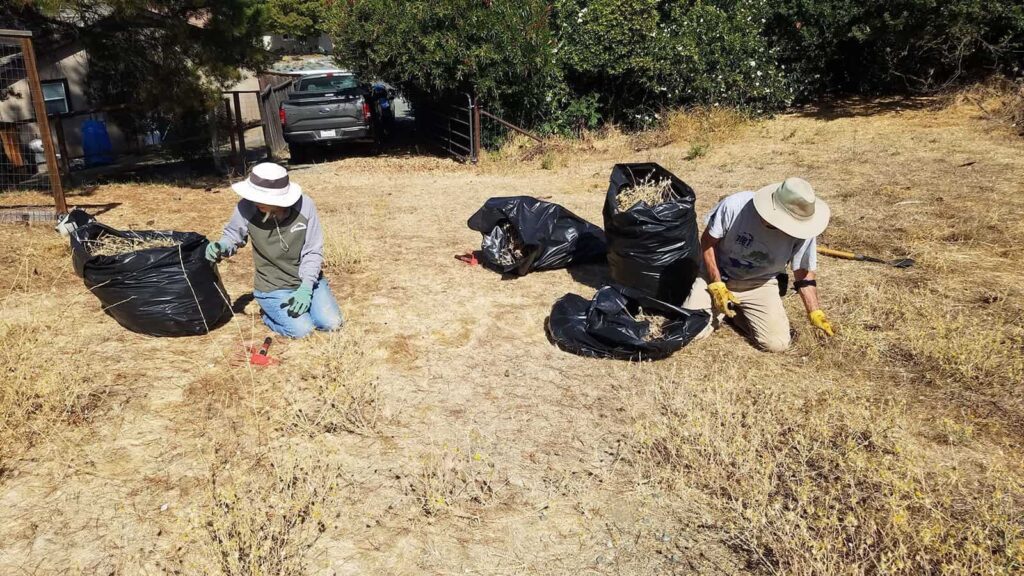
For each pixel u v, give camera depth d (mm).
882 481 3281
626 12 13531
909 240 6676
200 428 3826
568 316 4863
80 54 14367
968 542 2768
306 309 4734
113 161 14586
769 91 14031
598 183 10031
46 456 3553
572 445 3754
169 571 2863
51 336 4730
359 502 3303
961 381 4258
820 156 10555
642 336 4645
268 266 4770
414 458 3633
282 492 3287
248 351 4688
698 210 8164
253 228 4633
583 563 2967
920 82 14719
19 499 3262
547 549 3043
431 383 4379
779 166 10172
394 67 12898
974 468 3473
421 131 16094
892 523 3023
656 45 13625
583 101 14164
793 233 4129
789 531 2953
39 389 3910
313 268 4719
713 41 14203
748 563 2957
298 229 4652
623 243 5246
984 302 5266
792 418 3852
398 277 6211
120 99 13539
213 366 4488
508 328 5168
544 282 6055
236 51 11039
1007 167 8992
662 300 5281
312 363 4504
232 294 5773
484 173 11539
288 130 13516
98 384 4207
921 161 9695
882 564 2746
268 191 4383
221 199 9820
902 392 4168
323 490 3291
